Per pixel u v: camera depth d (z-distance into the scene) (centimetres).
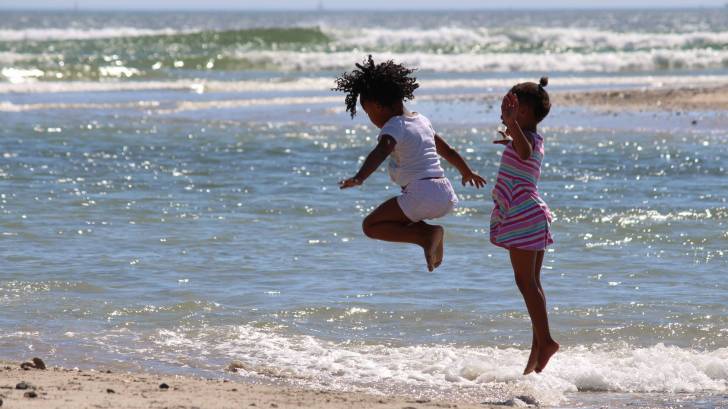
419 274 3145
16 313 2653
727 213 4131
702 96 10400
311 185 4991
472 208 4256
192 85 12212
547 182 5053
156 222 3978
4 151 6094
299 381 2114
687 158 6050
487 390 2061
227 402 1725
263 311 2706
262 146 6694
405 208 2023
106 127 7744
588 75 14950
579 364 2230
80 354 2302
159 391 1823
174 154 6203
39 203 4347
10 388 1770
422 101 10381
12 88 11375
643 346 2395
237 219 4053
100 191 4709
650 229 3809
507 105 2064
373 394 1997
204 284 3003
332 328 2567
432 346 2411
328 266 3256
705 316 2642
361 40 18825
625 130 7769
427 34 19612
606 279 3061
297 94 11450
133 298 2830
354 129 7950
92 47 17000
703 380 2145
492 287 2978
